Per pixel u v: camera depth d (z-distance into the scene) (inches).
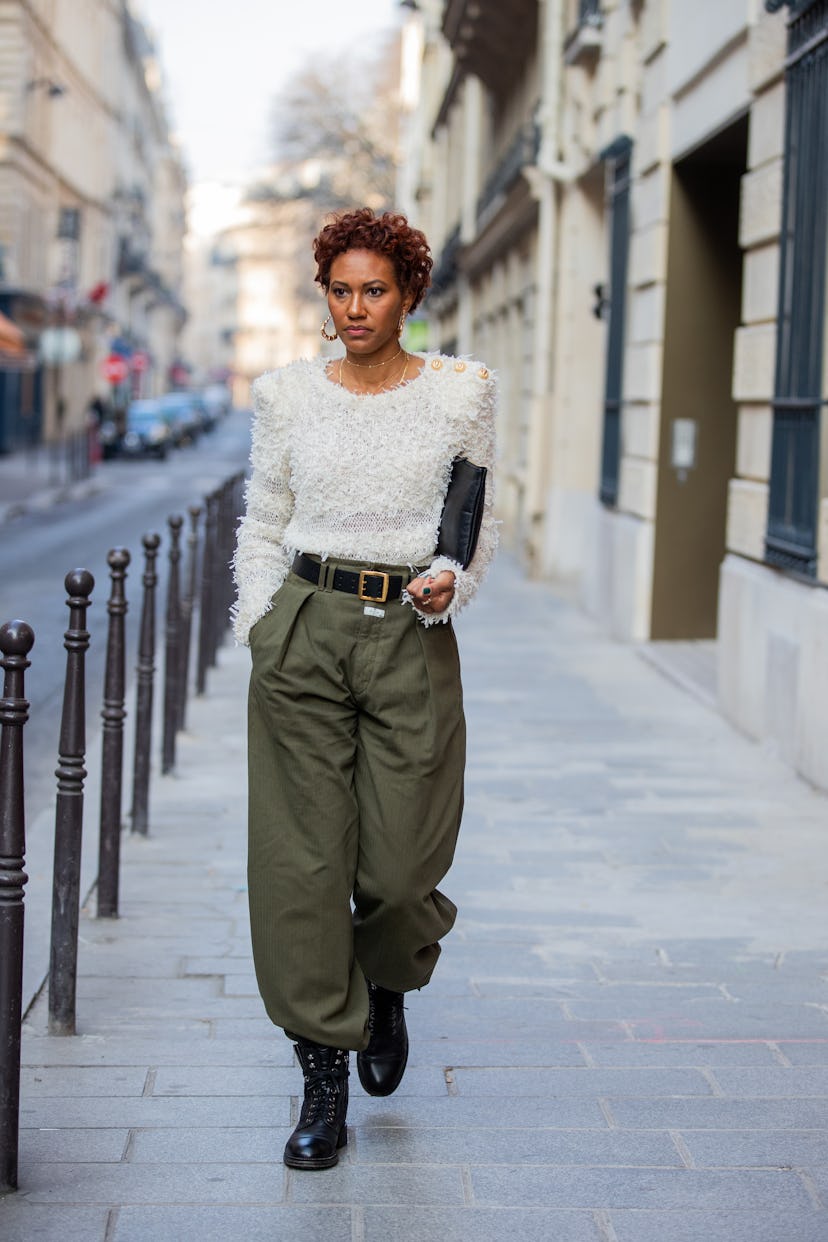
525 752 314.7
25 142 1712.6
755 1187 128.6
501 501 884.6
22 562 682.2
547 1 678.5
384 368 129.3
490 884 221.3
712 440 457.4
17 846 124.7
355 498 127.0
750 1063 156.1
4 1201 124.0
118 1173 129.3
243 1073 151.6
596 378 676.7
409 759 128.0
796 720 295.7
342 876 128.0
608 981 181.2
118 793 199.8
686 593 464.4
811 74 292.5
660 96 446.9
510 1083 150.3
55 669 400.5
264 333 5595.5
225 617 470.0
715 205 445.4
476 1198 125.8
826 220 283.7
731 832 253.0
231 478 527.8
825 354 285.6
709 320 450.9
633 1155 134.3
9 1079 124.9
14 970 124.6
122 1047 157.9
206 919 201.5
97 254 2359.7
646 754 314.0
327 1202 124.7
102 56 2356.1
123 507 1057.5
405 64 2073.1
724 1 366.9
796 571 299.9
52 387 1975.9
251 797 130.3
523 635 498.0
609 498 513.7
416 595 125.2
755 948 194.4
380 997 140.0
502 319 919.0
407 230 126.6
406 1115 142.3
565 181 660.1
